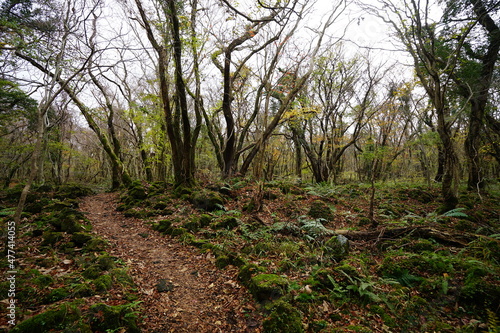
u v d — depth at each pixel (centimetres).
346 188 1259
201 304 403
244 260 506
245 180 1215
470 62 1030
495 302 364
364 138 2098
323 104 1741
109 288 402
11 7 720
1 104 1294
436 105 839
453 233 606
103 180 3127
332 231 645
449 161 866
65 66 664
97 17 845
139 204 994
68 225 657
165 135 1518
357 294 402
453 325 351
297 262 498
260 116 1750
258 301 386
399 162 2270
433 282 416
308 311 360
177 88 1034
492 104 1227
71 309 320
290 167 3206
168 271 504
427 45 987
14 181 2183
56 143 1666
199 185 1158
